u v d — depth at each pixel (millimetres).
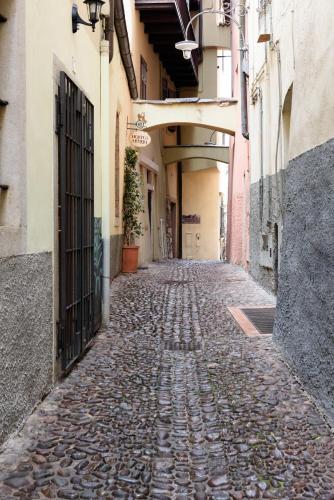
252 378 5566
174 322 8219
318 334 4875
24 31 4238
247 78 13641
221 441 4176
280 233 9266
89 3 6660
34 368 4566
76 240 5902
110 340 7109
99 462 3801
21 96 4211
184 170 26828
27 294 4328
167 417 4633
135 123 15461
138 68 16531
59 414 4578
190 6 23594
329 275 4602
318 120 5035
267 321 8086
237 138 16297
